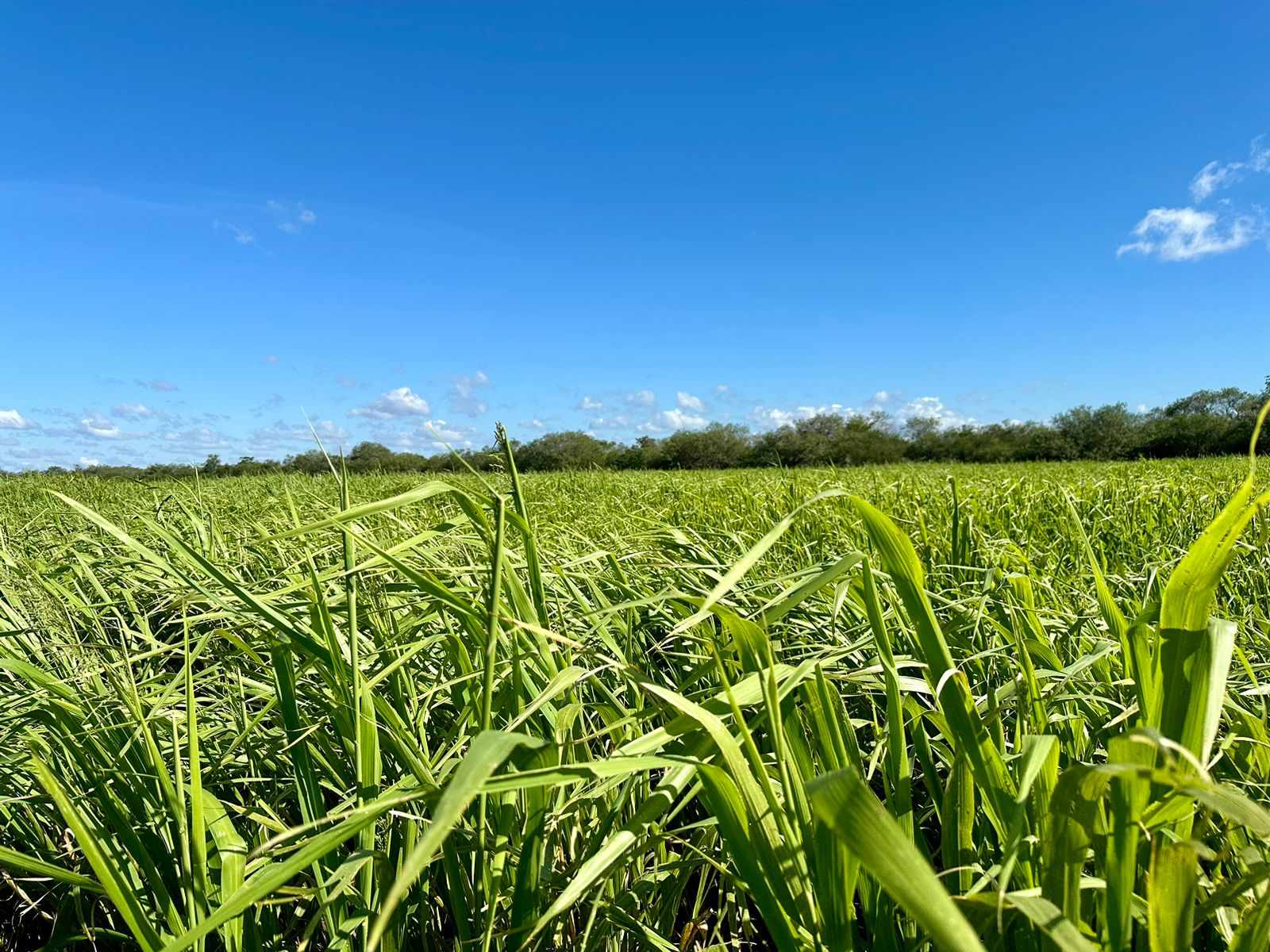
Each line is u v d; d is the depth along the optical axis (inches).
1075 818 33.3
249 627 61.8
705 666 54.4
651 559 100.7
